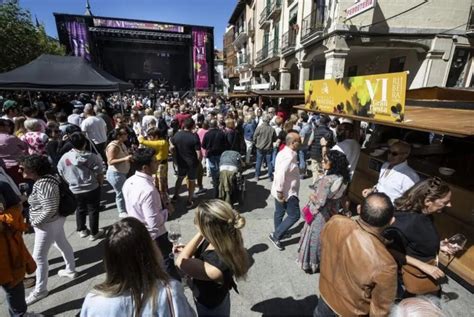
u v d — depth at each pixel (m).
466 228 2.96
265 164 7.91
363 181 4.64
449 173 3.57
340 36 10.91
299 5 15.16
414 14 10.98
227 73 48.38
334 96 3.79
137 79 33.03
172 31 28.16
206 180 6.68
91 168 3.63
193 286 1.82
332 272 1.78
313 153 6.10
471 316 2.66
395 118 2.58
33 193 2.60
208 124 6.27
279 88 21.53
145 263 1.23
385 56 13.61
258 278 3.18
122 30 26.95
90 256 3.52
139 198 2.48
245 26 32.50
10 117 5.89
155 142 4.63
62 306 2.71
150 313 1.17
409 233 2.02
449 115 2.88
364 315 1.64
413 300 1.66
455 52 11.45
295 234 4.18
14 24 13.16
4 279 2.13
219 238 1.63
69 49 25.73
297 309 2.75
